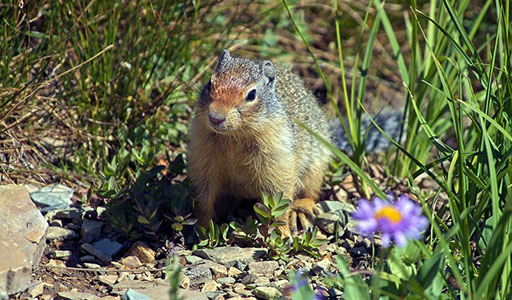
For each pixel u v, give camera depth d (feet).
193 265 23.94
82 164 30.25
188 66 36.09
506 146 23.21
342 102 41.32
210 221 25.25
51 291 21.63
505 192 22.27
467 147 30.35
